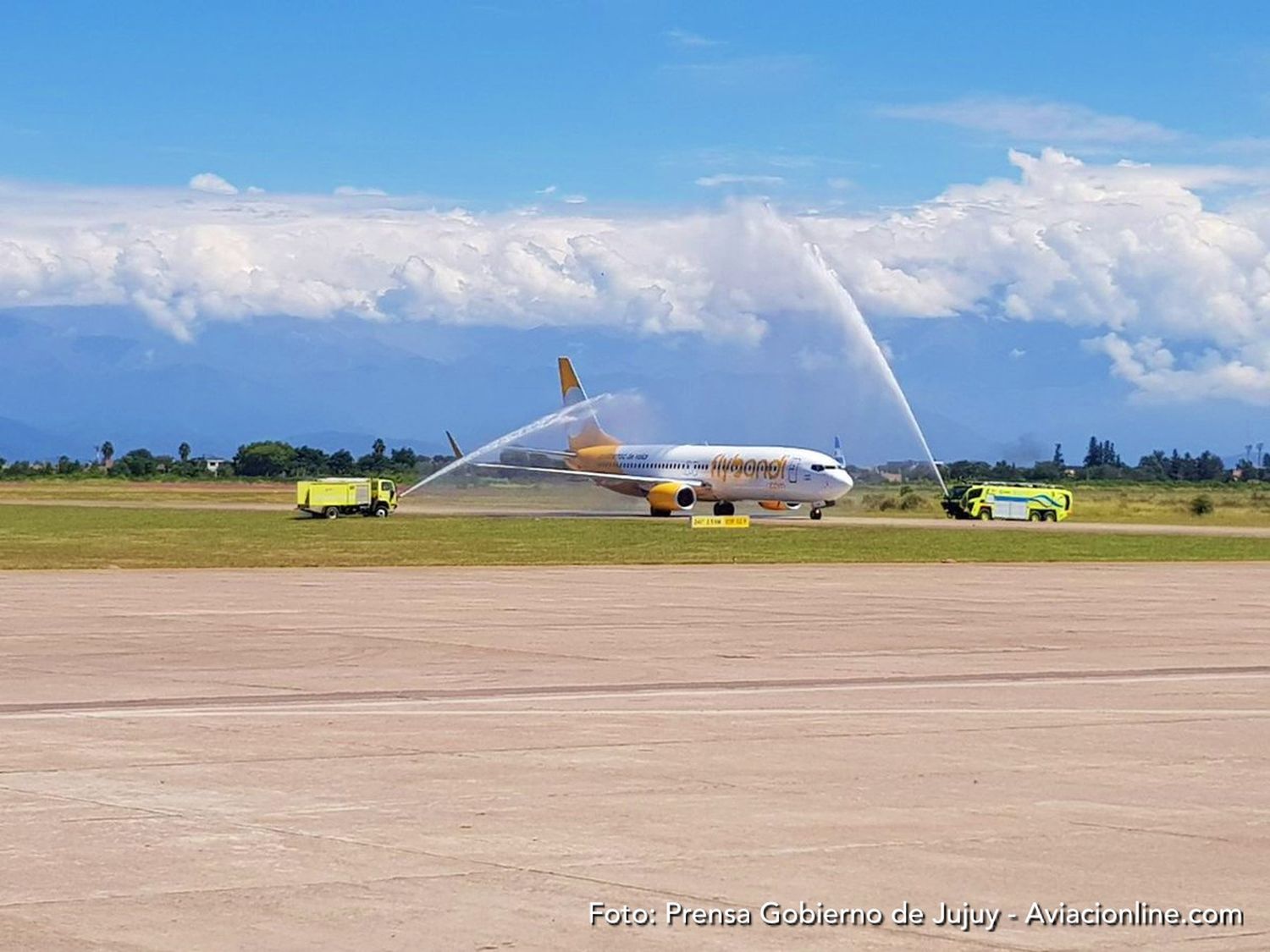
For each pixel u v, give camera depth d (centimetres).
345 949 1257
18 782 1944
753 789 1920
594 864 1528
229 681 3003
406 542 8800
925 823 1723
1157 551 8544
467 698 2786
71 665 3250
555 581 5894
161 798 1844
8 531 10025
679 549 8275
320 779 1975
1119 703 2780
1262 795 1908
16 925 1314
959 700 2808
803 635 3997
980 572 6669
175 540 8981
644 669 3234
